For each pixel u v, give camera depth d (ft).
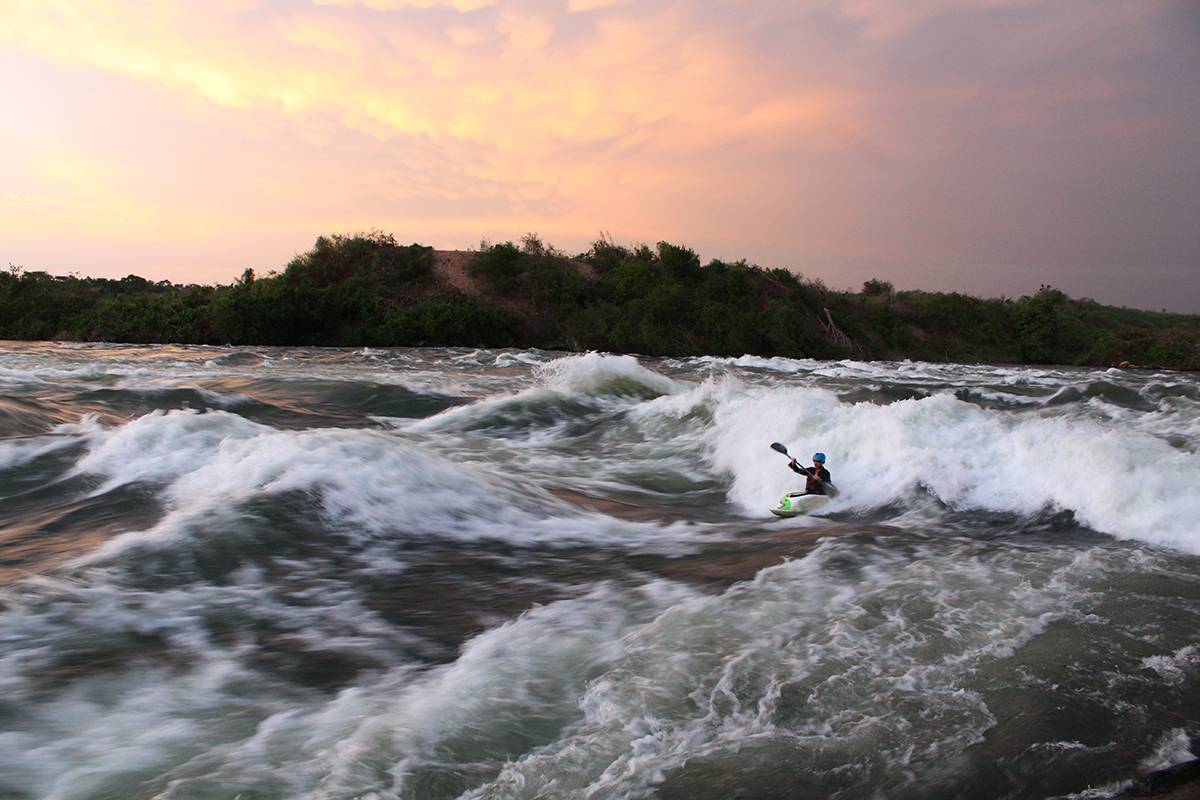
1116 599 16.53
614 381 59.93
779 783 10.25
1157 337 168.45
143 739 11.33
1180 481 23.43
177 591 17.13
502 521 24.38
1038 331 168.35
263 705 12.43
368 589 17.93
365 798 9.94
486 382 66.54
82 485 24.99
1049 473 26.32
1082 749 10.78
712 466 36.40
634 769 10.68
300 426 43.78
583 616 16.38
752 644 14.51
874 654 13.98
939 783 10.12
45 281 130.11
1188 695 12.30
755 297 159.33
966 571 18.52
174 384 55.52
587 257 171.32
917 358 162.30
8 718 11.70
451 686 13.12
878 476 29.37
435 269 156.35
